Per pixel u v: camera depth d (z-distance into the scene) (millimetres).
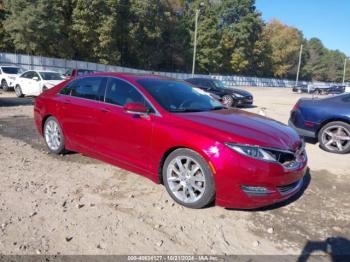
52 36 36438
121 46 49062
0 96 16984
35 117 6281
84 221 3639
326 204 4445
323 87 50094
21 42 34875
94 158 5348
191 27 60438
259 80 73250
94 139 5043
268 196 3738
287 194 3939
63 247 3146
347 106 7199
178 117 4168
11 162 5426
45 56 38094
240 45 66000
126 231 3484
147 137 4281
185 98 4789
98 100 5051
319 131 7508
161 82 4996
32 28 34000
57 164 5426
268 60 76562
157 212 3926
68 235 3348
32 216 3688
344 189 5062
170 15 55156
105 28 40344
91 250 3125
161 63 58594
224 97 16906
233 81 65562
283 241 3477
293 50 81562
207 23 59031
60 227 3490
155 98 4461
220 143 3699
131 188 4570
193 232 3541
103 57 42812
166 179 4199
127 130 4508
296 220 3941
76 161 5602
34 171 5062
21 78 17188
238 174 3615
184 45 59656
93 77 5336
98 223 3611
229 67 67188
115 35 44406
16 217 3645
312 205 4391
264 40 72000
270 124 4434
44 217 3680
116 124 4648
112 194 4359
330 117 7254
